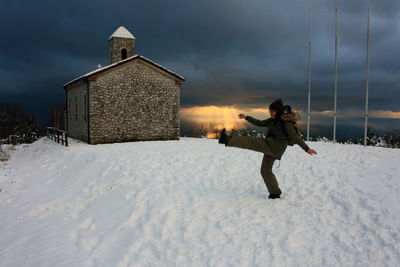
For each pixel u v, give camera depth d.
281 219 4.95
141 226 5.51
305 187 6.56
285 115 5.07
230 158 10.39
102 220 6.46
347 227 4.55
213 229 4.84
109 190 8.15
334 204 5.45
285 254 4.00
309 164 8.83
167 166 9.47
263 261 3.90
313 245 4.16
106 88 18.61
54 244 5.54
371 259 3.75
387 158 9.37
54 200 8.66
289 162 9.26
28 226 6.71
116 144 17.66
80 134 20.61
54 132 20.64
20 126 60.25
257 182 7.24
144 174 8.63
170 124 20.98
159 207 6.08
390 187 5.96
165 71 20.47
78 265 4.66
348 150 11.54
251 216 5.12
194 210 5.68
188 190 6.94
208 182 7.51
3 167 14.46
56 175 11.92
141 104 19.86
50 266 4.72
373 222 4.58
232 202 5.87
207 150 12.98
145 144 17.12
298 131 5.23
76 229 6.25
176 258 4.27
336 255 3.90
